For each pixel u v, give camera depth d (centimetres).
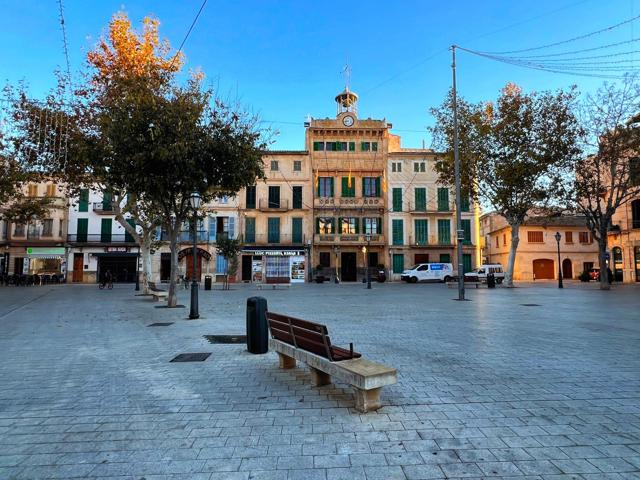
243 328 979
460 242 1773
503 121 2547
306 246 4097
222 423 383
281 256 4088
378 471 289
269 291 2528
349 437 347
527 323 1021
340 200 4209
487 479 277
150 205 2027
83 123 1845
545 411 404
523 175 2514
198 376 551
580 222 4634
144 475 288
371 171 4244
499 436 346
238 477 283
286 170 4197
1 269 4025
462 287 1756
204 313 1304
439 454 314
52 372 580
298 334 518
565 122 2395
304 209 4150
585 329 921
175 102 1245
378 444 332
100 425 383
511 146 2567
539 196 2506
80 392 487
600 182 2472
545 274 4525
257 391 481
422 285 3359
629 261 3312
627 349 700
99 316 1237
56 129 1745
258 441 342
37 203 2766
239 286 3353
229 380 530
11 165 1973
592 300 1709
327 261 4156
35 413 417
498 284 3356
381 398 446
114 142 1189
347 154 4234
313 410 414
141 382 526
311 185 4203
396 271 4175
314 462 303
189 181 1245
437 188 4247
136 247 4138
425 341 778
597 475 280
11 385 518
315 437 348
